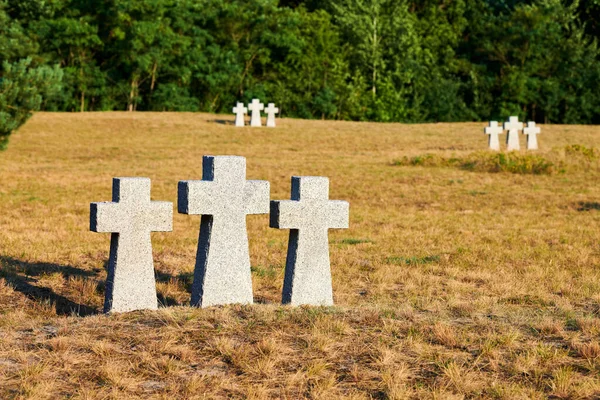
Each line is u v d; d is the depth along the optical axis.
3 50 38.59
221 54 70.69
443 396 6.09
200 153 38.59
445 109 73.62
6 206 20.62
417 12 81.00
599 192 25.22
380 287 11.06
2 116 26.75
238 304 9.07
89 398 5.95
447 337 7.48
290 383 6.38
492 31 76.19
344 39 75.62
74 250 13.77
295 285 9.41
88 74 68.12
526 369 6.72
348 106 72.12
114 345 7.24
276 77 73.88
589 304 10.04
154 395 6.12
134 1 66.00
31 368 6.51
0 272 11.56
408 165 32.78
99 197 23.19
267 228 17.31
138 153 38.41
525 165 30.19
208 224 9.23
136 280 9.17
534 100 75.44
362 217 19.69
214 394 6.16
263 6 70.44
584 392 6.19
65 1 67.50
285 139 44.41
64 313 9.67
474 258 13.62
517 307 9.76
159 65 69.06
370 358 7.02
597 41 79.06
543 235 16.67
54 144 40.62
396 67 72.88
